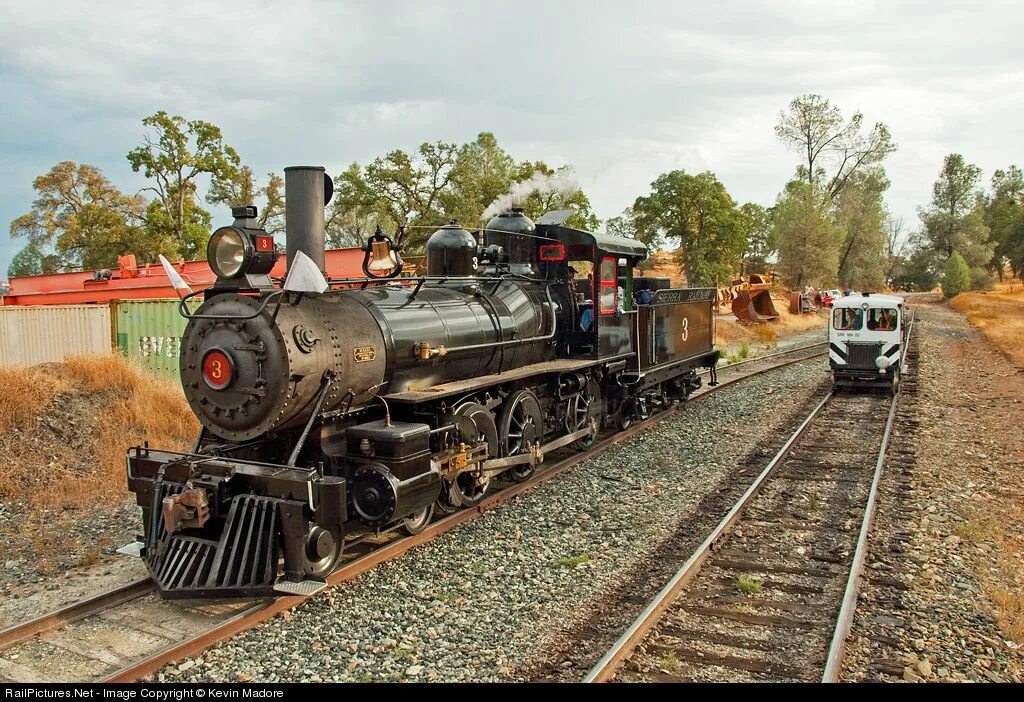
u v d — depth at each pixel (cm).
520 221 1059
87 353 1219
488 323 863
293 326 604
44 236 4641
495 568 641
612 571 637
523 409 905
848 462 1013
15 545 712
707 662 482
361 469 641
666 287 1391
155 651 496
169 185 3572
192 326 636
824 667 473
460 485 799
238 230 613
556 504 824
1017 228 6744
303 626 530
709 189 4459
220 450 634
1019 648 504
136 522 771
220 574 564
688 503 828
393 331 715
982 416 1337
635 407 1254
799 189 5494
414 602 573
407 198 3316
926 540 705
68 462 930
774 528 748
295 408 604
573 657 491
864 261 5984
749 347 2786
